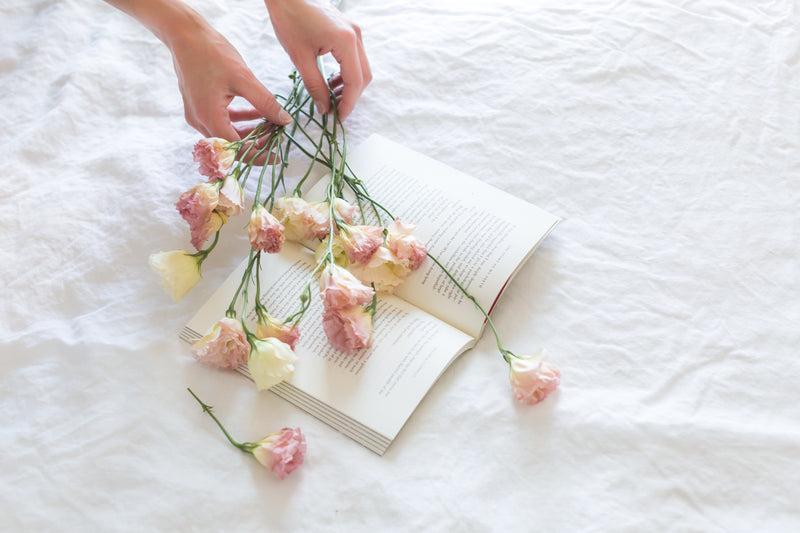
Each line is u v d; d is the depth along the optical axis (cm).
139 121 123
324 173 118
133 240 111
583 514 94
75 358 103
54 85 126
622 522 93
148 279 109
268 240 101
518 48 129
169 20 108
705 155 118
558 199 115
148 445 98
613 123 121
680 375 101
